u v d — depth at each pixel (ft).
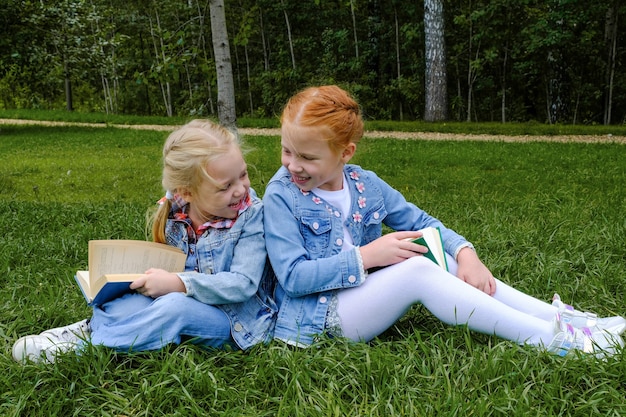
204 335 8.71
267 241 9.16
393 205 10.37
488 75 79.61
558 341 8.62
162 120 72.74
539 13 69.92
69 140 50.93
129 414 7.59
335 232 9.37
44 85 68.59
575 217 17.58
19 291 12.03
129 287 8.66
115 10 95.25
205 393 7.96
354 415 7.39
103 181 29.37
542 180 26.68
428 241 9.32
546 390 7.77
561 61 67.77
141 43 105.60
